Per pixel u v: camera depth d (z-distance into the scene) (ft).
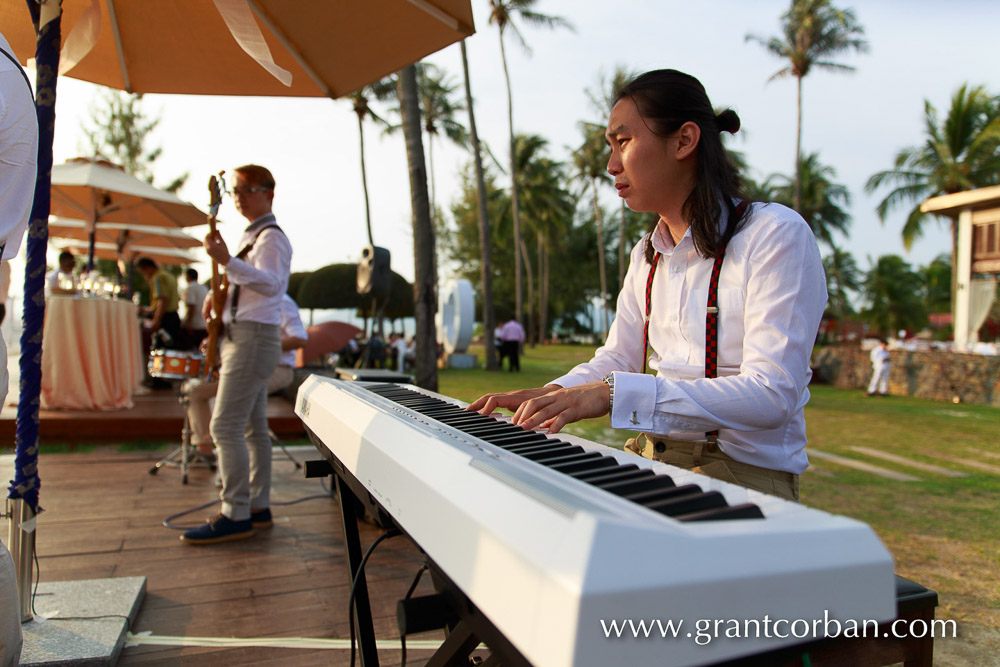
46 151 6.36
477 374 57.41
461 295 68.39
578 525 1.61
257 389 10.36
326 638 7.11
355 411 4.08
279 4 7.63
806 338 3.65
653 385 3.49
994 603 8.47
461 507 2.15
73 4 8.27
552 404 3.49
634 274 4.97
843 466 18.39
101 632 6.61
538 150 127.95
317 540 10.42
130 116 75.00
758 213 3.96
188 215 27.27
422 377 26.68
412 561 9.53
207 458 15.08
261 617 7.59
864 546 1.88
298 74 9.09
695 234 4.06
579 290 169.89
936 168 84.99
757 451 4.05
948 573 9.65
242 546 10.04
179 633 7.11
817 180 121.19
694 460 4.21
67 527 10.72
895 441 23.43
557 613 1.53
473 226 143.95
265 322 10.23
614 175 4.40
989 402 40.68
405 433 3.09
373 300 15.52
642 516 1.82
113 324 20.56
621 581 1.52
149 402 23.48
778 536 1.77
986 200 49.80
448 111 101.04
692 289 4.19
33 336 6.53
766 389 3.47
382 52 8.31
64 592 7.58
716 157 4.09
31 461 6.66
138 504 12.22
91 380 19.89
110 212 25.68
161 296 27.81
